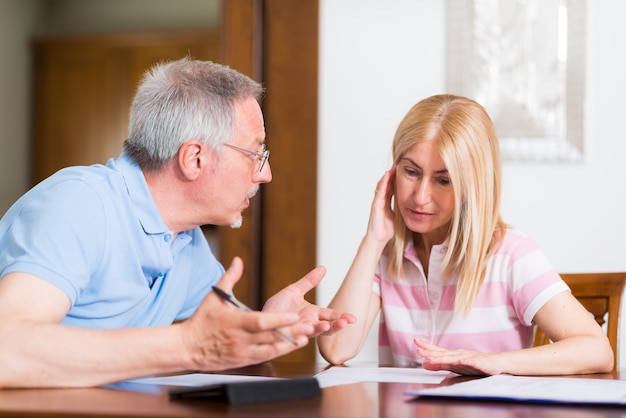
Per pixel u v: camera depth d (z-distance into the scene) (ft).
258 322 3.84
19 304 4.30
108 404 3.70
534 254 6.47
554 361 5.42
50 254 4.56
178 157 5.27
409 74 10.90
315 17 11.16
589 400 3.90
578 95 10.49
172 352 4.01
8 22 22.76
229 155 5.32
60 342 4.08
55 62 22.85
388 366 6.10
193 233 6.32
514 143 10.62
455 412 3.68
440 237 6.66
